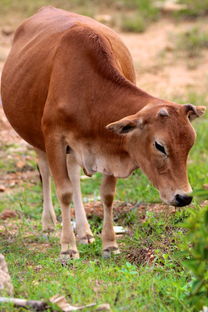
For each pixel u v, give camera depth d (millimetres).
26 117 11516
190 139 9289
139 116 9469
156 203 12641
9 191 14742
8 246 11297
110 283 9109
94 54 10344
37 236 11938
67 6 27125
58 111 10375
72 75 10359
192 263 7840
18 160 16266
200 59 23016
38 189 14758
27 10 26844
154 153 9398
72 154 10805
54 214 12391
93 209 12820
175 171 9297
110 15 26594
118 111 9984
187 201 9234
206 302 7875
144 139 9516
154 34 25109
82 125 10250
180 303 8445
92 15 26016
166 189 9359
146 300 8500
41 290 8867
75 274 9547
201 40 23750
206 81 21312
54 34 11273
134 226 11797
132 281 9055
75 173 11914
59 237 11938
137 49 23875
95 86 10234
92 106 10195
